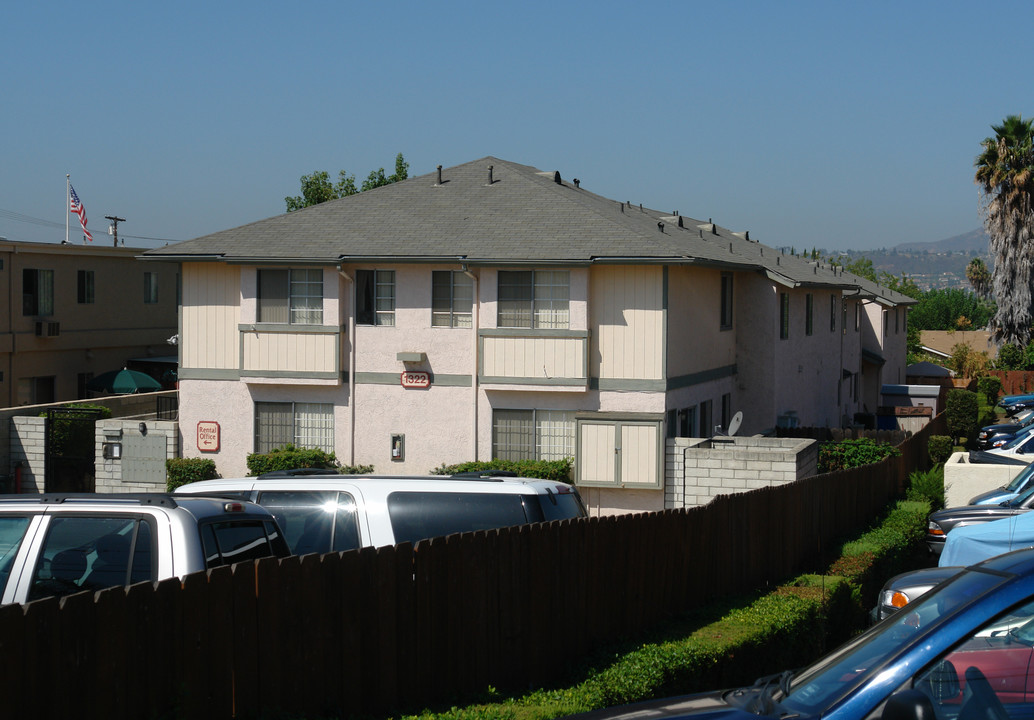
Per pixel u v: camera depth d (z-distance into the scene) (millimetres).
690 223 35281
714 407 24266
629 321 20203
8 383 30328
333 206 24156
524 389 20469
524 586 8547
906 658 4102
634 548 10156
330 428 21797
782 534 13625
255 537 7539
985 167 52531
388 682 7219
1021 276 52750
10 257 30266
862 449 22953
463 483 9938
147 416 26766
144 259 22031
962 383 53719
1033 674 3992
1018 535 10680
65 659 5281
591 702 7508
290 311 21688
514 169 25953
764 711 4301
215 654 6078
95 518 6754
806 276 30391
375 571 7180
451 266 20922
